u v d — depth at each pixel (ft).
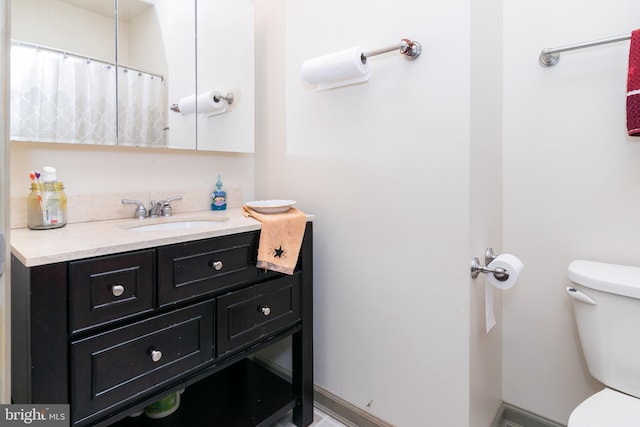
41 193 3.46
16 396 2.68
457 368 3.60
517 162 4.38
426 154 3.71
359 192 4.33
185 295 3.21
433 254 3.72
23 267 2.43
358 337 4.46
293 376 4.60
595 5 3.81
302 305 4.41
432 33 3.59
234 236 3.62
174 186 4.83
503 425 4.61
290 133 5.10
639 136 3.46
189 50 4.76
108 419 2.76
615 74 3.73
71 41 3.84
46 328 2.43
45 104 3.67
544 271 4.28
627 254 3.76
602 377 3.48
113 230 3.47
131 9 4.27
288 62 5.05
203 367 3.40
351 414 4.58
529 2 4.21
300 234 4.12
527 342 4.47
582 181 3.98
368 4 4.09
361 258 4.36
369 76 4.10
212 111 5.04
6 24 1.64
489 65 3.91
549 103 4.13
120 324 2.81
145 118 4.42
